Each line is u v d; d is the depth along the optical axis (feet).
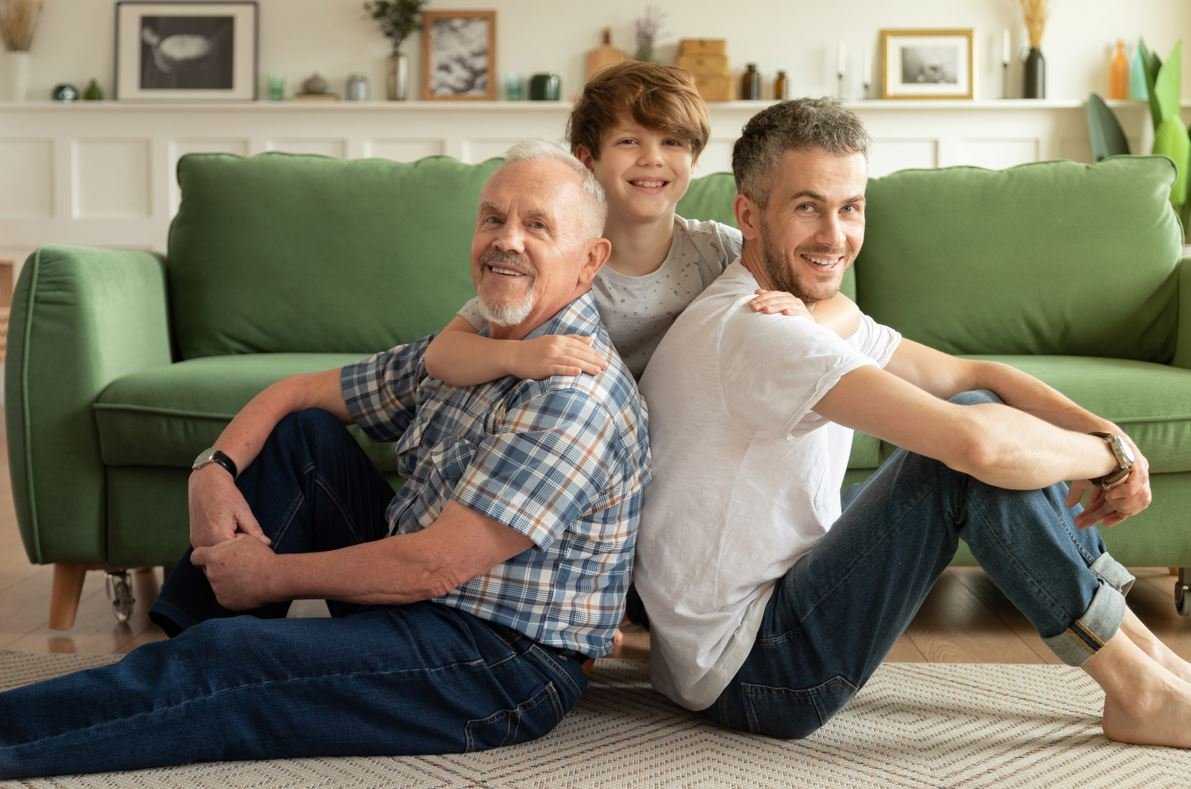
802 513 5.21
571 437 4.94
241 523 5.46
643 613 6.22
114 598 7.83
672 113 5.77
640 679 6.41
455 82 20.30
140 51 20.44
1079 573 4.99
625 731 5.52
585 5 20.26
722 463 5.17
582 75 20.39
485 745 5.24
